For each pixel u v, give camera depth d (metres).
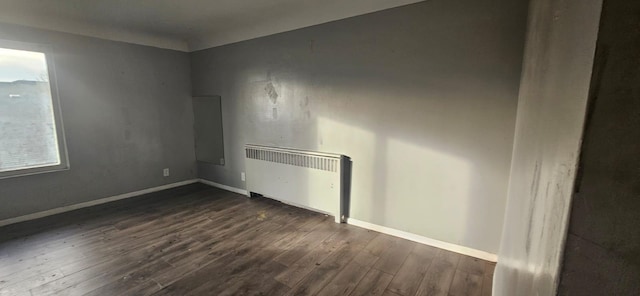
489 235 2.27
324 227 2.92
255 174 3.68
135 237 2.70
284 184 3.40
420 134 2.46
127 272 2.14
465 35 2.16
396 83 2.52
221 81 3.98
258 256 2.37
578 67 0.37
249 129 3.78
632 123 0.29
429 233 2.54
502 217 2.20
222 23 3.33
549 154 0.54
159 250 2.46
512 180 1.73
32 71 3.05
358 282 2.03
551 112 0.58
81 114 3.40
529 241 0.69
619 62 0.29
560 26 0.60
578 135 0.33
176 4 2.74
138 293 1.90
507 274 1.24
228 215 3.24
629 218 0.31
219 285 2.00
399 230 2.69
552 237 0.41
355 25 2.67
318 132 3.10
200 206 3.53
